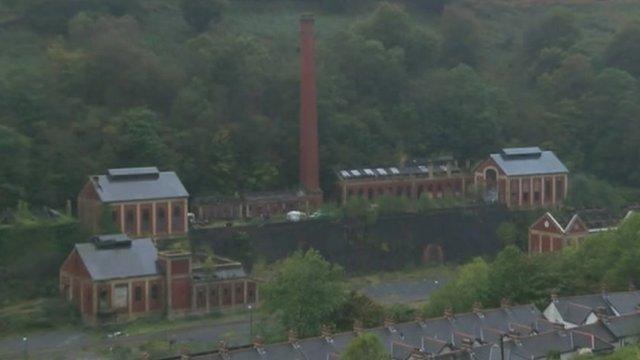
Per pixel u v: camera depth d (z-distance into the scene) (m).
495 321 188.88
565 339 178.75
